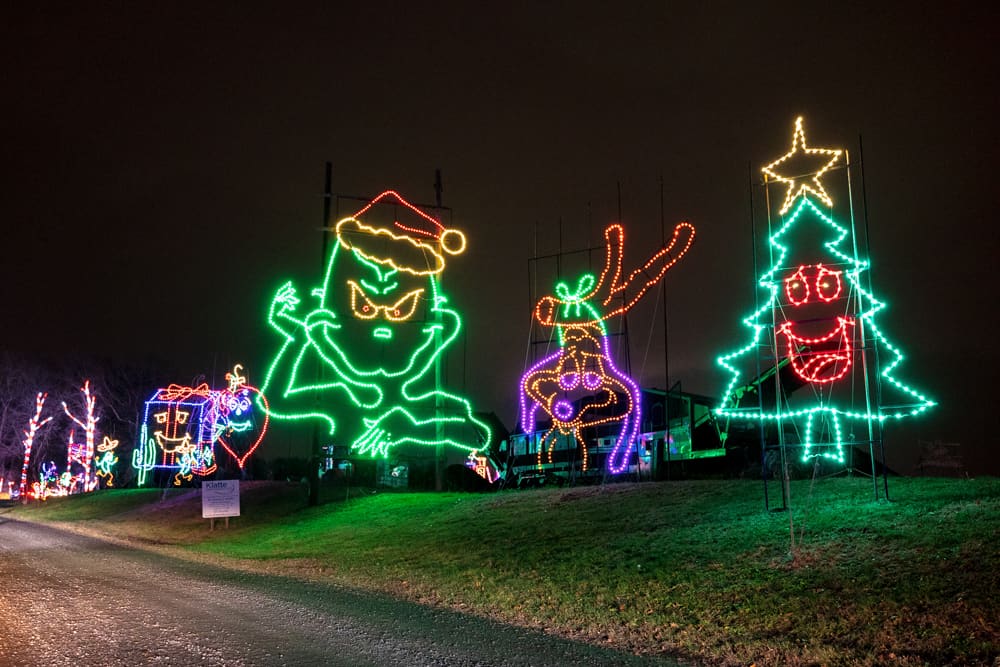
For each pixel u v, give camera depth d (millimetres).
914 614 8188
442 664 7934
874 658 7324
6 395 56219
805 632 8352
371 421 26172
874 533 11336
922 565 9586
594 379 22922
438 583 12992
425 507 22422
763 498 15445
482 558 14711
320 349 26516
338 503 26062
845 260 13945
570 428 24453
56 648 8281
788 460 19172
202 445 34938
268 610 10859
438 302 26781
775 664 7609
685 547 12797
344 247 26156
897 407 13891
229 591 12648
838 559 10570
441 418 26828
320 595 12289
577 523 16391
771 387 21000
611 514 16688
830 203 13992
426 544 17094
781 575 10398
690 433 24516
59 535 25391
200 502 31516
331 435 27812
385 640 9016
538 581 12281
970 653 7055
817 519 12805
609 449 26750
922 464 18047
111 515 34094
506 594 11695
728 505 15383
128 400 55594
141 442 35281
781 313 14445
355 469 33750
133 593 12266
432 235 26906
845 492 14773
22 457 58156
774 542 12008
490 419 32656
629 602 10484
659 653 8367
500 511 19484
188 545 22516
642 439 26188
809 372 15719
